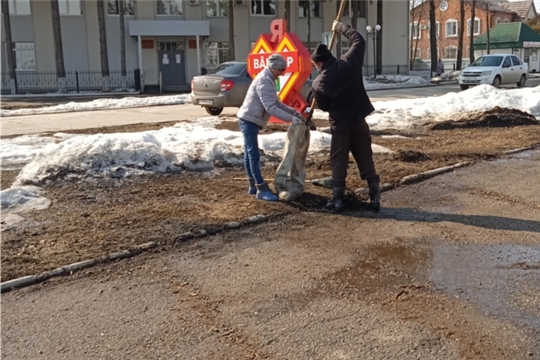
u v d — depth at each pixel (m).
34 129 12.88
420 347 3.21
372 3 42.03
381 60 40.78
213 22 36.75
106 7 34.81
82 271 4.33
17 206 5.96
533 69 60.62
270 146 9.09
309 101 6.66
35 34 33.62
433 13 41.19
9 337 3.38
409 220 5.65
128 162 7.48
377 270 4.38
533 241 4.99
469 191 6.77
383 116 13.75
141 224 5.37
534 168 7.98
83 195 6.40
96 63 34.81
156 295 3.94
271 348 3.22
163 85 35.53
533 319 3.54
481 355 3.12
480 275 4.25
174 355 3.16
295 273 4.32
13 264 4.37
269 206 6.00
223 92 14.68
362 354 3.14
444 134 11.28
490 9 62.53
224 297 3.90
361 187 6.87
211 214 5.70
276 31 10.84
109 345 3.28
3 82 32.44
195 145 8.45
